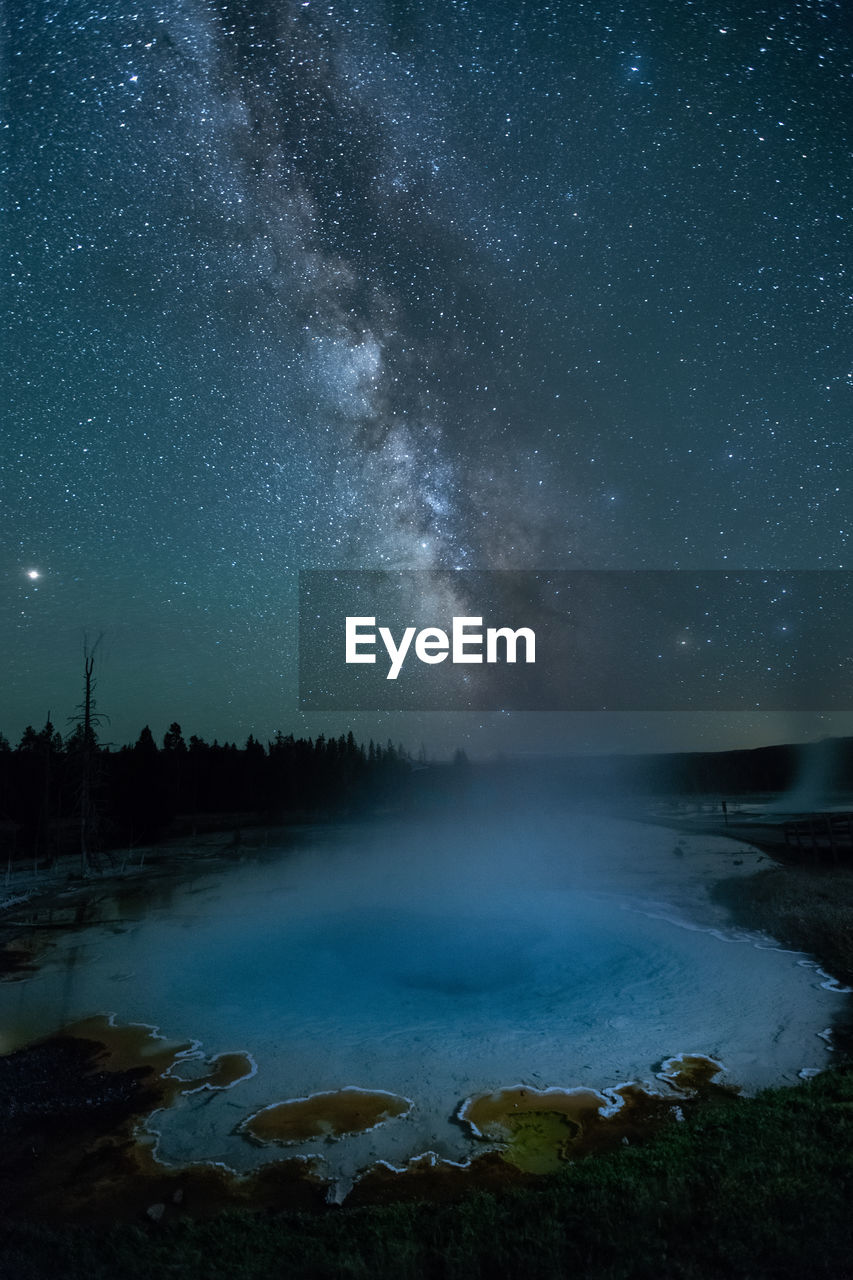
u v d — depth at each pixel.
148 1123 10.72
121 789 55.41
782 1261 6.40
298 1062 12.87
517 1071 12.10
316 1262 7.09
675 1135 9.34
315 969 18.89
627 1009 14.88
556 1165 9.20
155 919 25.55
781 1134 8.82
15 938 23.11
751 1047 12.58
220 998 16.66
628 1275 6.48
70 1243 7.59
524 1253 6.95
